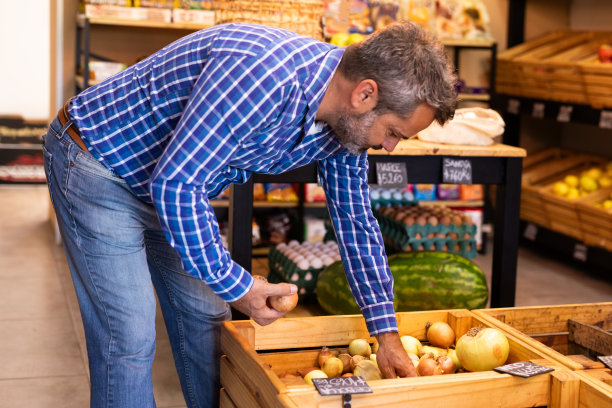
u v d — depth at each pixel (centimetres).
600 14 590
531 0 617
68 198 181
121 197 180
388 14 511
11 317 376
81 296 192
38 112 844
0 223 600
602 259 472
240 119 152
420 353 216
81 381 299
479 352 196
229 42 158
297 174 272
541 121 624
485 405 175
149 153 174
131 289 186
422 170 287
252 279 173
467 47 569
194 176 155
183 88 165
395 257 306
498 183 295
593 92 470
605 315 238
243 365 191
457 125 291
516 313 229
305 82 157
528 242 575
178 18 497
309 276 314
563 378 175
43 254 509
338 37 330
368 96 158
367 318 206
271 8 312
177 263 210
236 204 269
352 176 204
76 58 535
